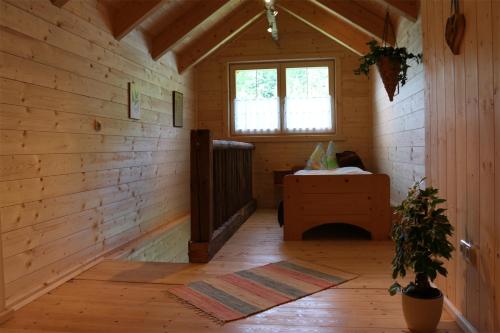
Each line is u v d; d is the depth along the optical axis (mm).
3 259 2215
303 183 3734
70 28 2924
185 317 2107
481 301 1722
